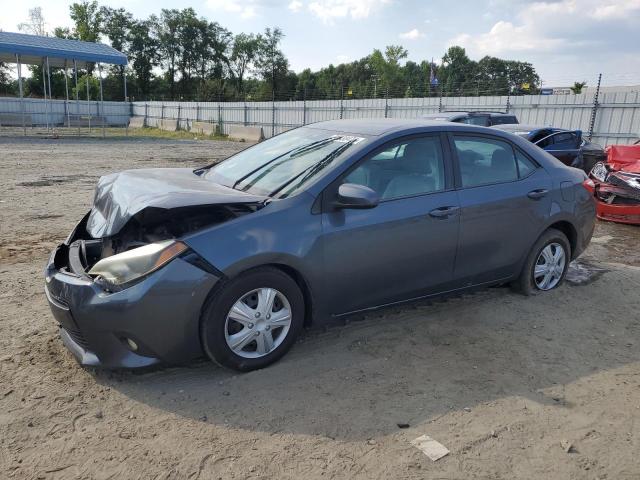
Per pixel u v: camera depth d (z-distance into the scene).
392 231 3.82
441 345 3.98
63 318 3.29
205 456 2.69
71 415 2.99
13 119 37.19
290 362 3.64
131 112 46.19
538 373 3.63
